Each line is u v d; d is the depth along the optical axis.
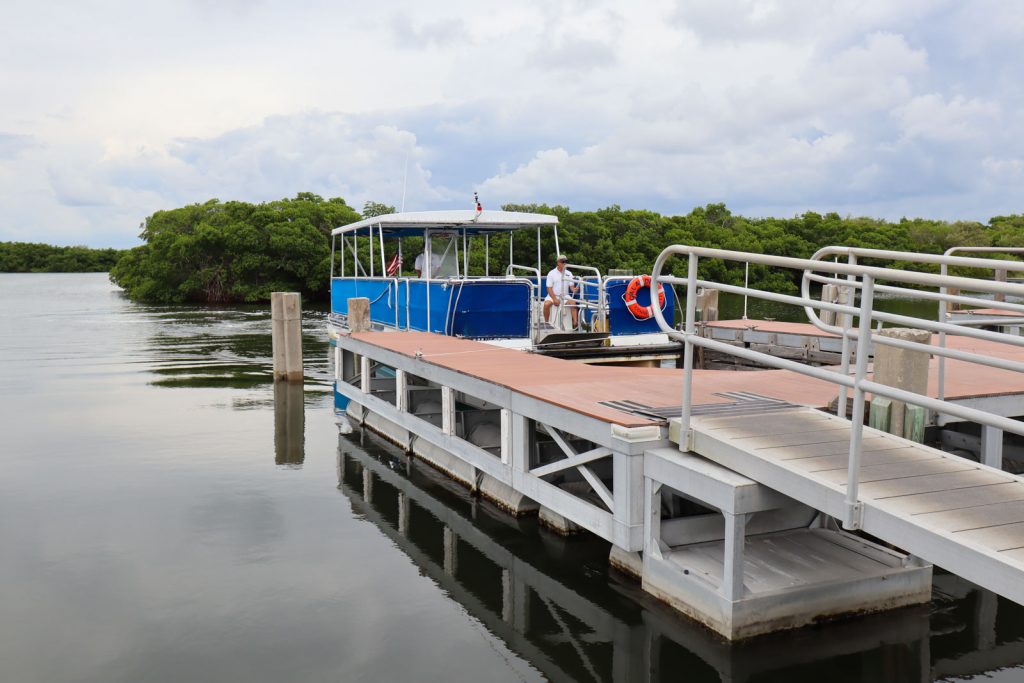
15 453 9.28
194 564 5.86
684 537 5.24
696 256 4.65
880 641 4.47
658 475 4.88
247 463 8.91
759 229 44.19
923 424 5.09
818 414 5.22
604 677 4.20
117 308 40.12
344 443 9.95
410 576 5.66
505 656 4.45
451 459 8.39
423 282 12.08
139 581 5.54
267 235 48.28
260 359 18.50
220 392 13.73
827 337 10.87
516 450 6.56
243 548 6.21
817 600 4.57
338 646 4.57
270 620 4.93
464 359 8.44
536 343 11.31
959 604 4.96
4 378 15.28
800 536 5.28
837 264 3.76
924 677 4.11
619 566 5.67
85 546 6.23
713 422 4.96
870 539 5.48
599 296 11.40
